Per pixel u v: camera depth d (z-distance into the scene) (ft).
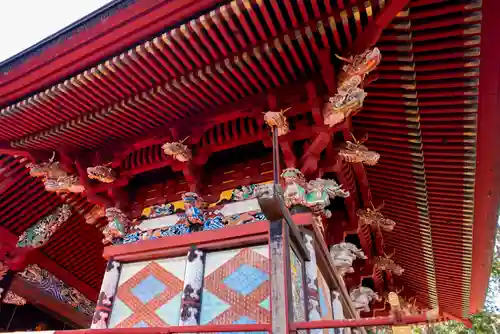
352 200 31.12
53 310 43.68
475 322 75.05
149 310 24.72
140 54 22.95
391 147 28.63
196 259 24.71
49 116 28.40
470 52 21.15
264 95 25.89
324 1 19.69
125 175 31.22
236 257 24.21
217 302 23.04
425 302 47.57
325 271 25.55
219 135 27.81
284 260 16.56
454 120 25.54
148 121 28.55
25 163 34.86
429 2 19.58
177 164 28.96
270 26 20.83
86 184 31.60
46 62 24.95
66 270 44.57
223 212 27.37
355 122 27.43
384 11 19.34
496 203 30.09
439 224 34.76
